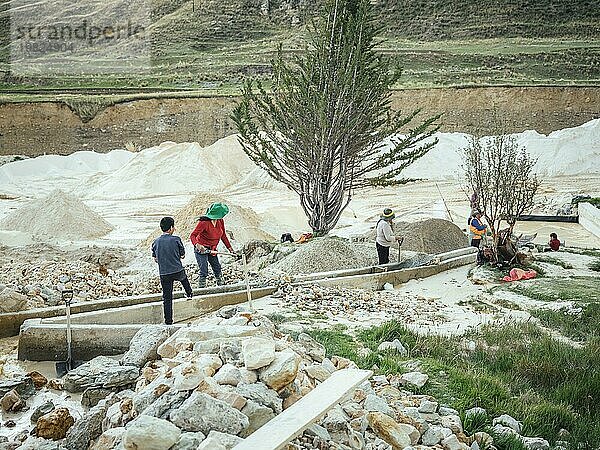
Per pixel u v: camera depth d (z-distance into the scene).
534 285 14.26
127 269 14.71
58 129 38.50
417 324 10.85
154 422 4.76
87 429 5.64
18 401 6.83
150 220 26.17
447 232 19.08
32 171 35.56
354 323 10.51
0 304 9.99
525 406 7.33
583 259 17.80
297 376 5.97
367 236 19.64
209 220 12.31
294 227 23.58
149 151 35.34
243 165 35.84
